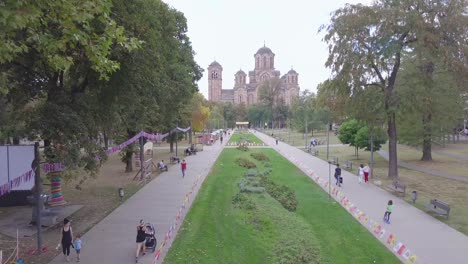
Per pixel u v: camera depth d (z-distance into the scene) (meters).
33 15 9.50
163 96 31.16
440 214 21.19
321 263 14.79
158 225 19.27
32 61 18.11
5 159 19.70
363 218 20.56
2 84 12.30
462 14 30.73
